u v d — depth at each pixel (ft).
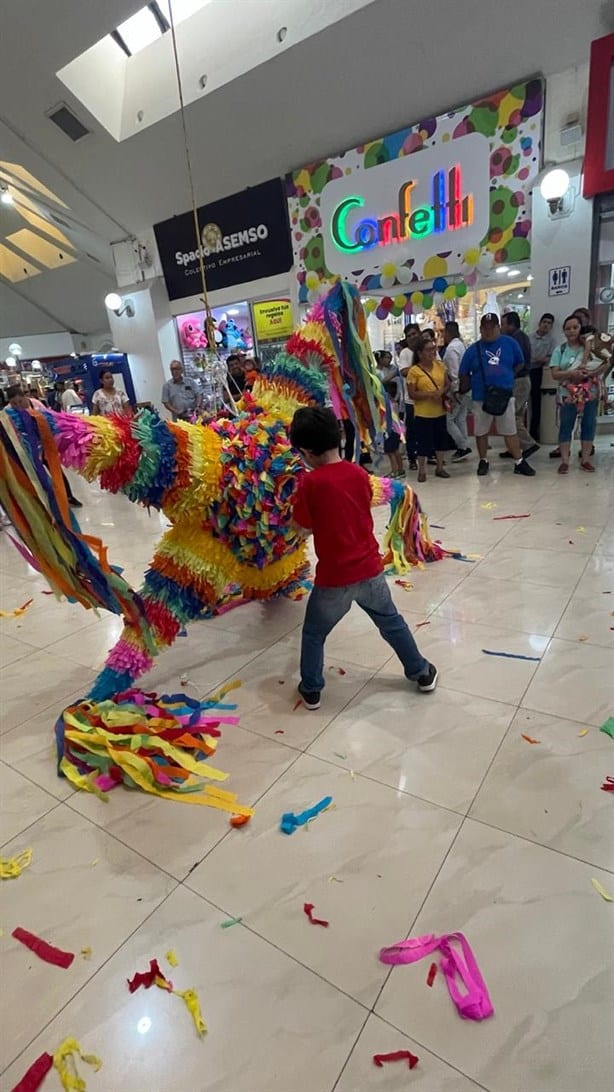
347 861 5.36
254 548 8.46
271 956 4.60
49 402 38.88
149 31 22.20
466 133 20.21
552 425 21.29
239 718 7.55
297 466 8.46
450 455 22.43
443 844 5.42
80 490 24.71
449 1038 3.95
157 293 31.35
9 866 5.66
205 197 27.20
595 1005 4.06
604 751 6.33
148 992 4.42
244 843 5.68
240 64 20.61
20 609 12.09
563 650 8.28
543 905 4.77
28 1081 3.91
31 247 45.70
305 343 9.80
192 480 7.67
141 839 5.87
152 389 33.58
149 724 7.24
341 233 24.09
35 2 18.86
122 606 7.57
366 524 6.88
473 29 17.87
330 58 19.63
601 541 12.04
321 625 7.05
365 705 7.55
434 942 4.55
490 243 20.86
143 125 23.95
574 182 18.53
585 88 18.04
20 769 7.09
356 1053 3.92
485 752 6.49
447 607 9.89
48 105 23.68
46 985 4.54
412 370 18.07
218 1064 3.93
